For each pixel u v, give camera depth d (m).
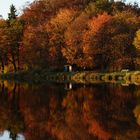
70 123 34.84
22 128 32.47
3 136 29.31
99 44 94.88
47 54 105.44
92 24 96.31
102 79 88.31
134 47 95.56
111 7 112.56
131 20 100.12
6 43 116.62
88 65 97.44
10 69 121.38
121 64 95.25
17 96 56.50
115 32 95.50
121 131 30.86
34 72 105.06
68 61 97.94
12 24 120.56
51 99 52.28
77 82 82.31
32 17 121.25
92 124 34.06
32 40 107.81
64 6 120.19
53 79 96.19
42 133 30.52
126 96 53.25
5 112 41.41
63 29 103.94
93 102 48.28
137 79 84.12
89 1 121.69
